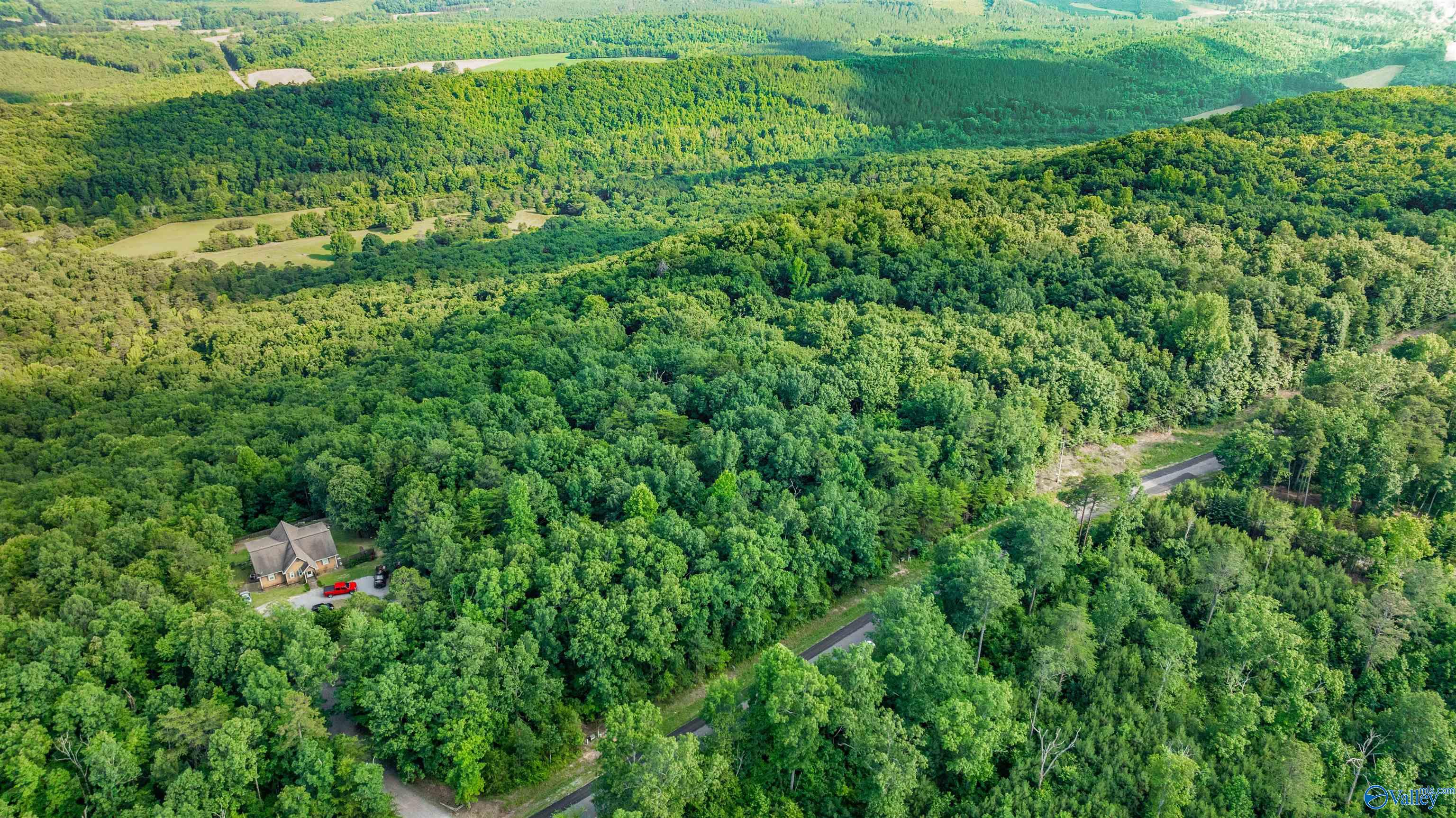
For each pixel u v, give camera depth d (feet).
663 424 483.51
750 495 425.28
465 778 298.56
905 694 318.04
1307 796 304.30
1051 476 510.99
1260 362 581.94
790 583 379.55
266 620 330.13
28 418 654.94
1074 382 532.73
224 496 444.96
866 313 639.35
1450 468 432.66
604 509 421.18
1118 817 303.89
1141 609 373.61
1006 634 364.79
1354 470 440.04
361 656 317.63
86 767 281.33
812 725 291.17
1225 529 422.41
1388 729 328.70
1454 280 639.76
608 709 337.52
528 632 335.47
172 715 282.77
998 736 303.68
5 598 347.15
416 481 423.23
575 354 600.80
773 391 517.96
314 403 607.78
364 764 284.61
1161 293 631.15
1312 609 379.76
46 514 411.95
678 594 347.97
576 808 309.42
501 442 456.45
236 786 278.05
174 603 344.69
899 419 508.12
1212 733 332.39
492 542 384.27
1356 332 602.85
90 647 313.12
